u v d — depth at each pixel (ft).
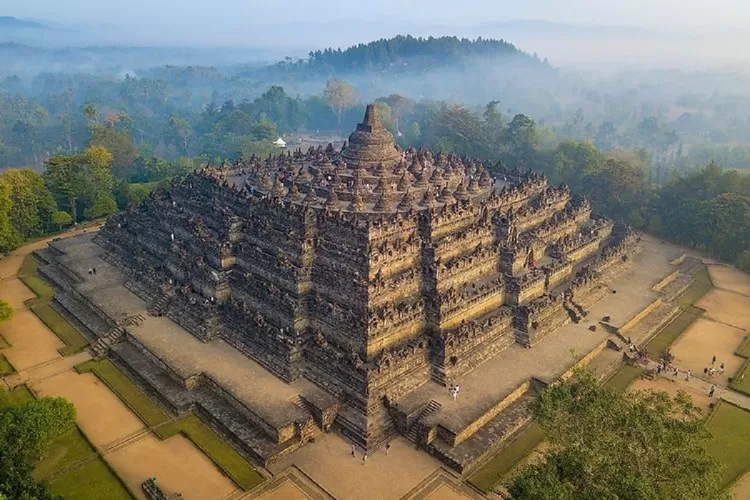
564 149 498.28
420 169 316.81
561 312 260.83
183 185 340.59
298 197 282.56
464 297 231.30
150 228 311.27
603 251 319.47
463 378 213.05
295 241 240.32
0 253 347.56
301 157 388.78
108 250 329.31
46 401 170.19
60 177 411.34
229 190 298.56
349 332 208.95
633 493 113.09
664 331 275.18
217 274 252.01
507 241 272.31
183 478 171.32
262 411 190.08
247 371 215.10
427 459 182.19
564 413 139.74
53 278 306.96
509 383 211.00
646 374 236.02
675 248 385.29
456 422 186.91
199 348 230.89
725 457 185.98
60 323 264.31
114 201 419.33
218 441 188.24
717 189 398.01
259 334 223.71
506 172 387.34
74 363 233.14
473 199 303.48
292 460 179.83
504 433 191.01
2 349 241.35
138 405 205.36
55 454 178.60
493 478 173.68
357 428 187.62
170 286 264.31
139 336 239.09
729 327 280.92
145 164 550.77
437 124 602.03
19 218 366.63
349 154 318.04
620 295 294.66
